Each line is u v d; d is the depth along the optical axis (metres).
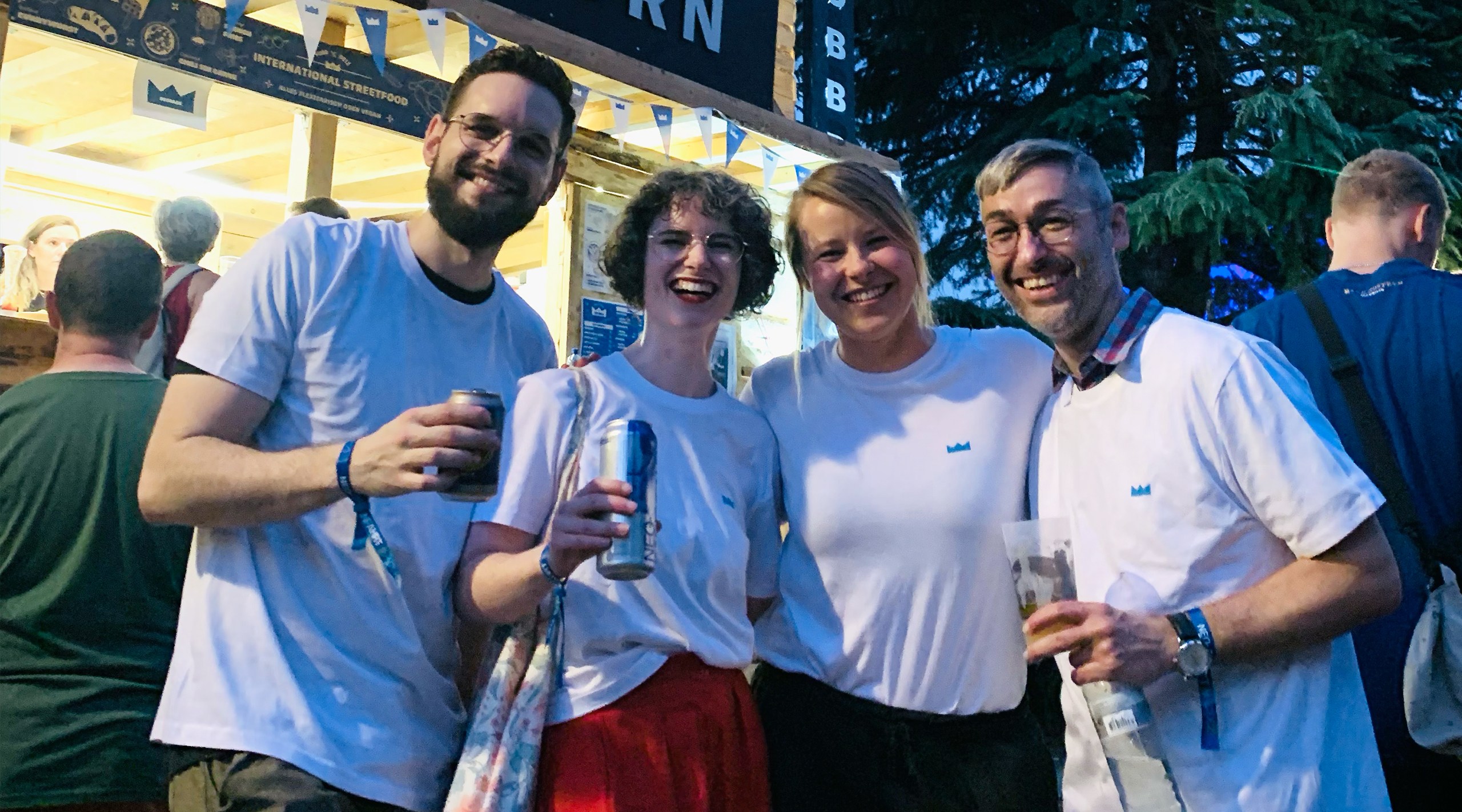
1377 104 9.04
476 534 1.94
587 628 1.91
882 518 2.12
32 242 4.88
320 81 3.91
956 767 2.08
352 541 1.81
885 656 2.10
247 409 1.80
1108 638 1.65
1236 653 1.67
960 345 2.26
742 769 1.99
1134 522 1.83
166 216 3.38
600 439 1.98
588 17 4.36
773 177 5.32
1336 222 2.76
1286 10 9.44
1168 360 1.85
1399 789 2.24
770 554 2.23
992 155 10.13
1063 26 10.45
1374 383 2.43
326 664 1.76
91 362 2.22
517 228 2.01
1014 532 1.80
